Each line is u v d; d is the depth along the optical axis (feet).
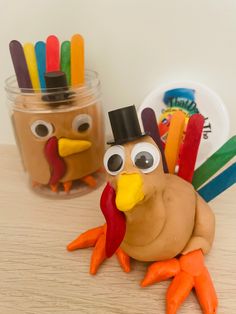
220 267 0.59
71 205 0.79
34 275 0.60
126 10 0.81
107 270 0.60
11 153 1.02
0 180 0.90
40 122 0.72
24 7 0.85
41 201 0.81
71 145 0.74
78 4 0.82
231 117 0.87
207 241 0.59
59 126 0.73
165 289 0.56
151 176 0.50
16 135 0.81
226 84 0.84
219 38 0.80
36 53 0.75
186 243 0.58
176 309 0.51
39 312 0.53
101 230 0.65
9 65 0.93
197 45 0.81
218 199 0.76
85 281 0.58
